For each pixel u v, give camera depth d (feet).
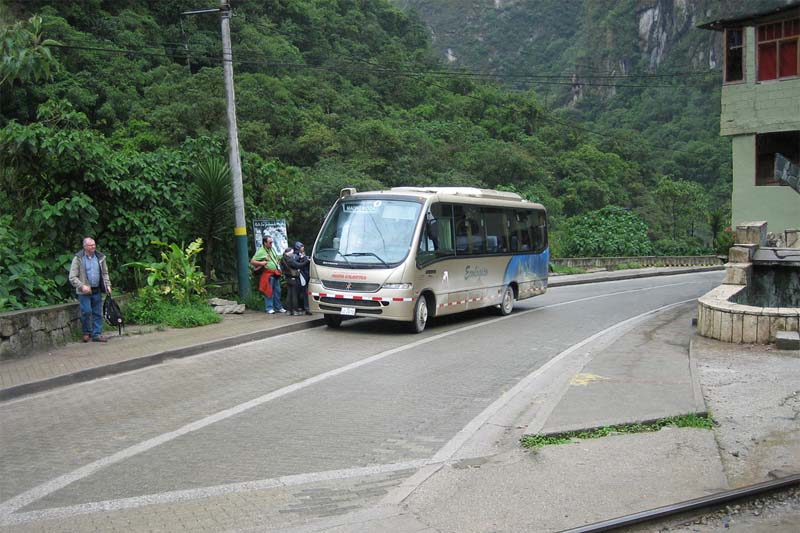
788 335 34.78
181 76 165.89
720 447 19.89
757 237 51.21
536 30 586.86
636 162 252.83
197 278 48.21
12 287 38.65
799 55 72.13
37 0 158.10
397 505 16.47
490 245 54.19
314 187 101.71
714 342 37.60
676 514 15.57
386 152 163.84
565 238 149.07
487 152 189.98
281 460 19.88
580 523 15.06
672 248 173.88
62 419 24.43
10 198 45.27
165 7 200.23
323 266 44.68
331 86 206.49
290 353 37.17
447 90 262.47
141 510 16.26
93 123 139.44
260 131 148.36
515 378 31.45
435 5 655.35
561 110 364.99
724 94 76.79
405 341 41.45
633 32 444.55
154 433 22.56
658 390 26.12
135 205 49.62
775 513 15.99
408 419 24.35
